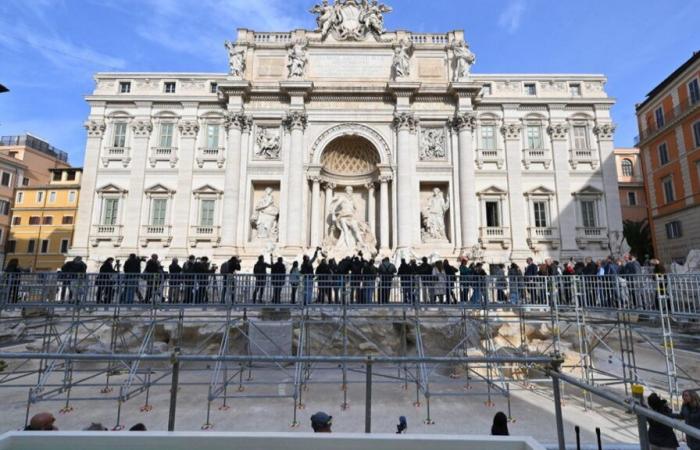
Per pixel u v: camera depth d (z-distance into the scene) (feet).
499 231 104.94
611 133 109.60
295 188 102.01
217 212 104.68
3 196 156.97
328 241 103.81
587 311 49.34
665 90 121.49
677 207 118.01
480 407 42.37
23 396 44.98
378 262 96.99
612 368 56.24
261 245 101.81
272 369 54.39
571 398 45.91
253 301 50.49
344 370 44.37
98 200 105.50
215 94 109.81
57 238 154.30
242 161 105.29
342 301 50.67
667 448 25.88
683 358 50.72
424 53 111.24
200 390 47.70
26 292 49.55
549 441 33.60
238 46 109.40
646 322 52.85
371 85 106.63
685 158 114.52
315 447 12.55
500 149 109.29
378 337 58.54
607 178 107.65
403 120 104.73
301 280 50.03
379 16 112.98
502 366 50.47
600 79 112.57
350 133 106.42
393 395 46.11
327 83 108.17
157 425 36.76
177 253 101.76
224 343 47.26
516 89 113.50
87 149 107.45
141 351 45.88
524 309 55.11
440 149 107.55
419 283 51.57
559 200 106.52
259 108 108.06
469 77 107.65
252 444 12.50
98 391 47.14
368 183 110.32
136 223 103.76
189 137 107.96
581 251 104.22
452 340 57.41
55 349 54.95
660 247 125.80
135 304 48.19
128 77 111.75
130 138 108.88
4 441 12.00
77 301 48.44
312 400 44.21
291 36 112.06
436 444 12.52
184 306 48.24
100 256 102.47
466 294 52.60
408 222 100.48
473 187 103.45
